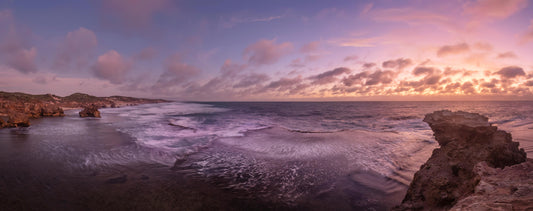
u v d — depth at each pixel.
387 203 6.09
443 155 5.58
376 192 6.72
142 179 7.47
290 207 5.88
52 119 26.81
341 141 14.05
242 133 17.17
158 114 38.44
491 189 2.99
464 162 5.11
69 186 6.67
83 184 6.86
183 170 8.53
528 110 46.28
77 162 8.95
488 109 50.38
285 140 14.41
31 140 13.10
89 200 5.86
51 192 6.21
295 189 6.95
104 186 6.78
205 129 19.31
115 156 9.98
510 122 23.48
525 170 3.24
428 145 12.81
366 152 11.30
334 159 10.08
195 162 9.59
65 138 13.92
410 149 11.91
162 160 9.66
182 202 5.98
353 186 7.16
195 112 45.19
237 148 12.18
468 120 5.51
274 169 8.77
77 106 63.38
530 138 13.30
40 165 8.44
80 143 12.46
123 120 26.59
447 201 4.68
